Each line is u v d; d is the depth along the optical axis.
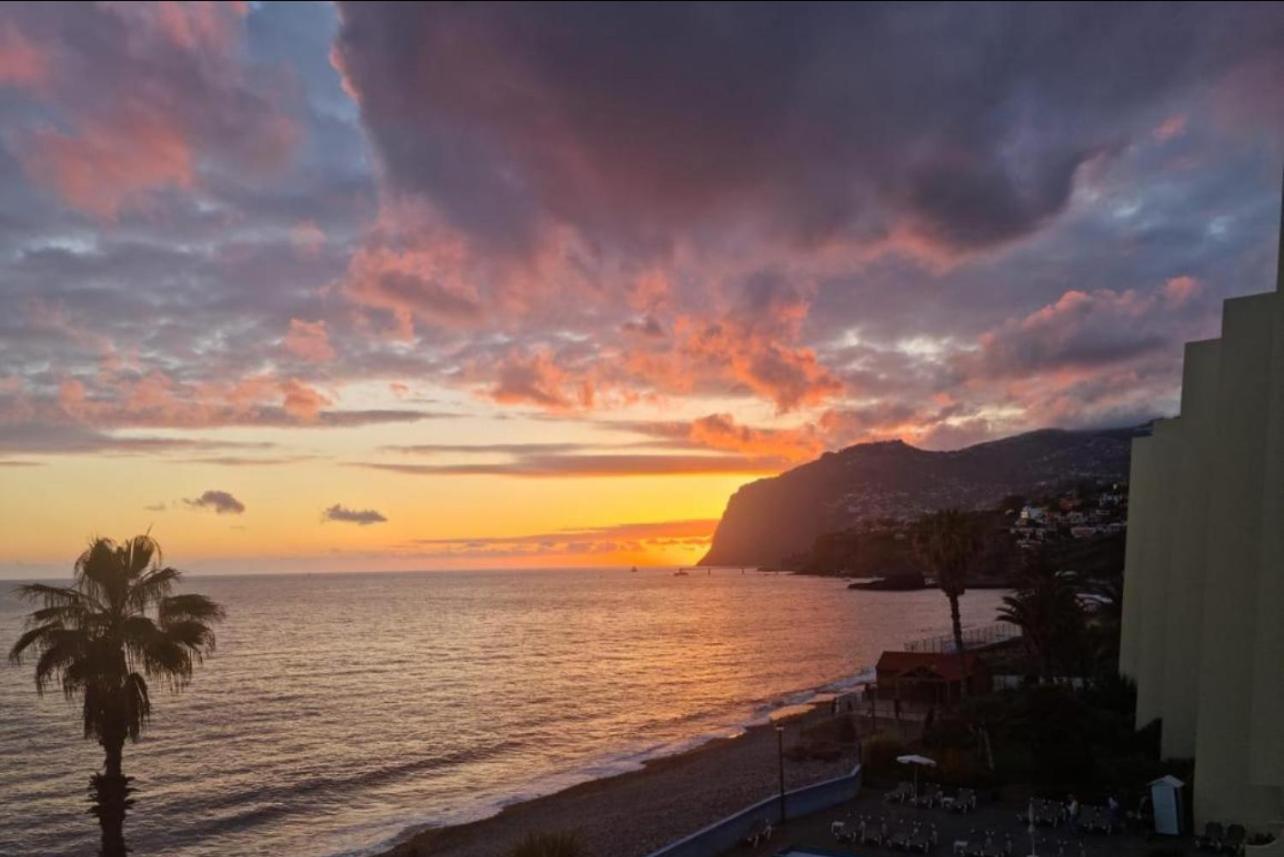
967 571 49.28
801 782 39.03
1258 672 17.09
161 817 37.94
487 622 152.88
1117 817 26.77
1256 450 22.16
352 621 153.12
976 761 34.22
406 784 44.31
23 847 34.31
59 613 18.70
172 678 19.84
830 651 106.88
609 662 96.12
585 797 40.12
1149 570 34.78
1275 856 15.53
